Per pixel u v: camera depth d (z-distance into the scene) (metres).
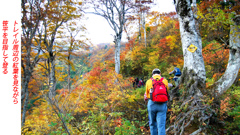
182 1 4.38
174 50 13.12
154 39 22.05
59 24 14.22
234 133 2.83
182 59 10.98
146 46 20.66
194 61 4.03
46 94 2.50
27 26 8.62
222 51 7.21
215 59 7.32
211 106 3.27
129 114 4.52
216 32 7.52
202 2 6.51
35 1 9.22
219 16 4.64
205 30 7.76
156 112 2.59
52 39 14.00
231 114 3.24
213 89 3.78
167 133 3.06
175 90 4.19
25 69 8.73
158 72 2.78
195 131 2.87
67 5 13.90
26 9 9.04
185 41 4.33
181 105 3.49
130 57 18.45
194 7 6.30
